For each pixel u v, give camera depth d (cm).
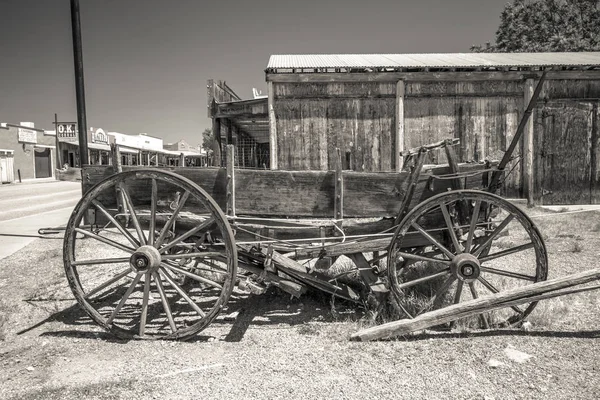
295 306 452
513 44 2709
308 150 1146
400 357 319
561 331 361
